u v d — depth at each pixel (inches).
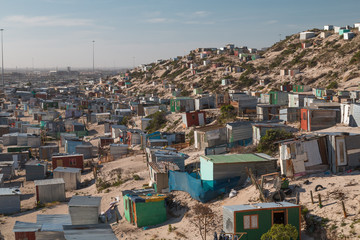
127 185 1576.0
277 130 1421.0
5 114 4124.0
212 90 4901.6
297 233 794.8
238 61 6097.4
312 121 1525.6
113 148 2246.6
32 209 1499.8
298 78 4156.0
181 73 6653.5
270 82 4402.1
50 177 2016.5
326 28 5743.1
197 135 1796.3
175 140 2222.0
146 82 7170.3
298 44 5487.2
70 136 2903.5
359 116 1446.9
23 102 5866.1
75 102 5354.3
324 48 4665.4
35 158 2456.9
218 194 1119.6
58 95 6628.9
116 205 1370.6
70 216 1202.0
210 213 1016.9
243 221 831.1
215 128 1775.3
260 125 1552.7
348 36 4544.8
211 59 6722.4
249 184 1112.2
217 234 930.7
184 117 2438.5
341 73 3841.0
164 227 1085.8
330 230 801.6
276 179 978.7
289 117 1772.9
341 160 1040.8
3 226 1291.8
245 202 1001.5
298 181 1032.8
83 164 2098.9
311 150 1066.1
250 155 1230.3
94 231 961.5
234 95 2694.4
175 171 1286.9
